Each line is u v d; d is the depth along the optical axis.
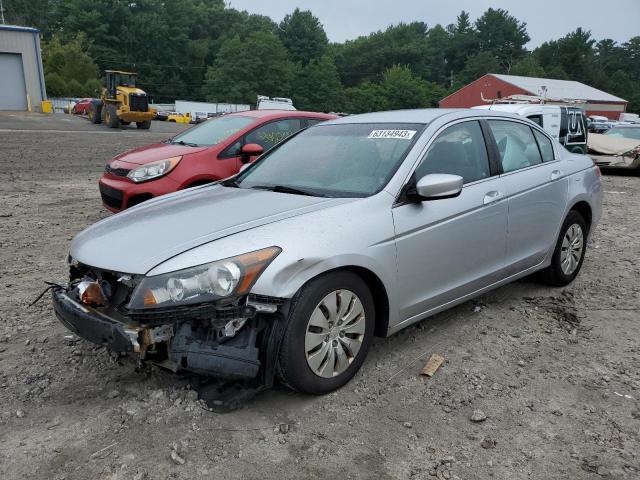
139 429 2.96
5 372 3.55
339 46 148.38
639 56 153.75
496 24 147.50
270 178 4.23
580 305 4.85
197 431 2.94
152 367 3.54
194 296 2.87
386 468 2.71
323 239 3.16
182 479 2.60
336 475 2.65
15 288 5.08
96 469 2.66
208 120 8.37
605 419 3.13
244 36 134.00
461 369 3.67
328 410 3.17
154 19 114.81
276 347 3.05
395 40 147.00
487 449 2.86
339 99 111.50
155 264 2.98
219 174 7.16
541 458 2.79
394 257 3.49
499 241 4.29
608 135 17.03
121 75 31.64
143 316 2.90
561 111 12.64
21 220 7.93
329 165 4.06
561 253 5.11
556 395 3.38
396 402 3.27
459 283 4.02
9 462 2.71
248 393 3.16
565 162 5.20
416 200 3.65
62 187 11.01
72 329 3.24
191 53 119.81
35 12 115.88
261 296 2.95
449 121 4.19
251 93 103.50
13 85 43.19
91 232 3.60
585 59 129.62
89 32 108.50
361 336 3.42
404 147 3.89
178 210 3.66
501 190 4.28
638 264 6.18
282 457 2.77
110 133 26.50
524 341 4.11
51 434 2.92
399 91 117.00
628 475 2.67
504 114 4.80
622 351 3.97
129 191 6.87
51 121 33.84
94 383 3.41
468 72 130.50
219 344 2.97
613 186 13.42
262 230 3.14
